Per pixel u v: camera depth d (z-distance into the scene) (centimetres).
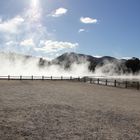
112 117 1454
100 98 2488
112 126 1220
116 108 1828
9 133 974
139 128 1209
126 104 2097
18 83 4303
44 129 1071
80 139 950
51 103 1892
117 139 987
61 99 2212
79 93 2919
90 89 3659
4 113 1392
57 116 1381
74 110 1623
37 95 2456
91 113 1548
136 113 1639
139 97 2758
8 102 1852
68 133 1028
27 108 1598
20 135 955
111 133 1077
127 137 1027
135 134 1086
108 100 2341
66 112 1530
